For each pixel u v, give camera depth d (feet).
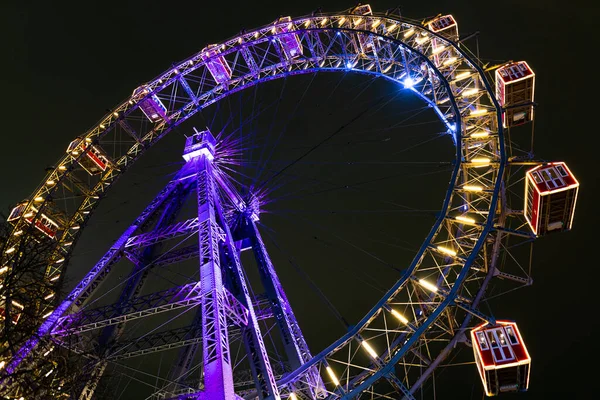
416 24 134.10
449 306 86.48
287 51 144.97
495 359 78.02
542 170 95.30
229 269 105.29
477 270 92.17
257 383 86.58
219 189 131.34
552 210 93.04
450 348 84.79
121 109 142.72
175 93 143.13
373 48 134.82
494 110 111.14
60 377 86.58
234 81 145.89
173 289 96.48
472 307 87.81
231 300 94.32
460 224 102.58
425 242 94.32
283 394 87.04
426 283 89.35
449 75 125.18
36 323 90.02
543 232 95.86
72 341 93.86
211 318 81.92
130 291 111.96
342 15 140.97
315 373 88.33
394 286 90.22
